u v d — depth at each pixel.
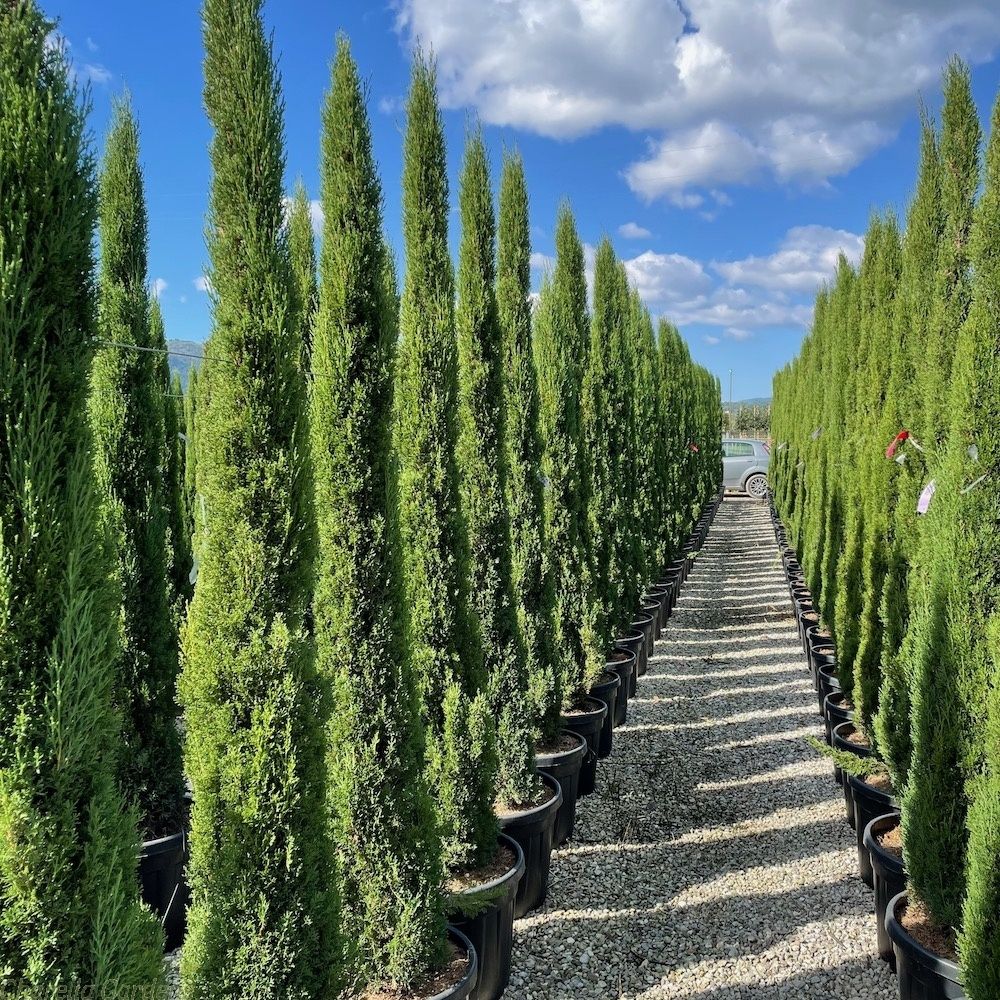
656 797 6.15
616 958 4.09
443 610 4.12
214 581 2.74
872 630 5.53
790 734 7.50
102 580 1.94
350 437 3.36
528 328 5.84
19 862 1.73
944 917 3.39
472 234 4.93
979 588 3.38
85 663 1.84
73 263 1.88
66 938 1.80
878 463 5.57
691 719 8.01
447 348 4.16
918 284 5.30
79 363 1.89
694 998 3.76
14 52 1.80
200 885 2.66
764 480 32.09
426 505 4.12
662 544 12.92
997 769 2.76
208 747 2.67
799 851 5.24
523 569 5.59
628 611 9.02
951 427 3.54
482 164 4.97
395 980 3.22
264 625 2.71
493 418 4.97
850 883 4.82
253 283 2.77
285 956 2.61
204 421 2.82
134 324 4.78
